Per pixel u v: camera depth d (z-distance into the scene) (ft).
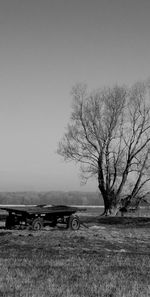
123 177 176.96
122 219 140.36
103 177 177.68
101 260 54.24
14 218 101.71
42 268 46.68
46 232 92.17
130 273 45.32
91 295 34.91
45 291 35.58
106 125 176.55
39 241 74.69
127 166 176.86
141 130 177.58
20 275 42.01
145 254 63.21
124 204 177.78
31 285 37.58
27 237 80.89
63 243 72.95
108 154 176.76
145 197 178.09
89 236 85.30
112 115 176.24
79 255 59.00
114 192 176.86
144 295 35.17
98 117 176.86
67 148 178.19
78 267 47.96
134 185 178.19
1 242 72.95
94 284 38.60
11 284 37.76
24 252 61.00
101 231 98.84
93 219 141.49
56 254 59.52
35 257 55.72
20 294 34.32
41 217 102.47
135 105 178.19
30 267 47.11
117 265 50.52
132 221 134.31
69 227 102.89
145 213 177.58
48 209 102.53
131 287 37.96
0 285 37.32
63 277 41.75
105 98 177.88
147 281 41.14
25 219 99.45
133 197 177.99
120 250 67.21
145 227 115.75
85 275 43.01
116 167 176.04
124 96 177.78
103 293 35.63
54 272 44.32
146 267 49.67
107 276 42.78
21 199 224.94
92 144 176.35
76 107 177.99
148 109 177.88
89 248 68.03
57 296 34.12
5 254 58.65
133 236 88.94
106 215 173.68
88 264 50.16
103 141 176.35
